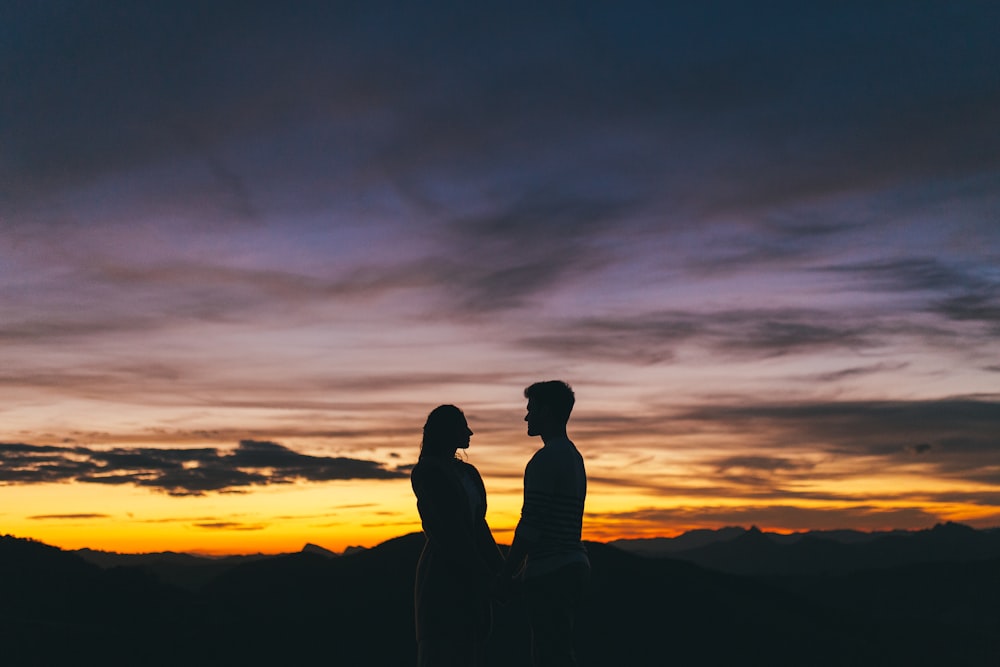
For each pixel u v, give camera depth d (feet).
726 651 103.14
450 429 19.99
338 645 71.05
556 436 19.04
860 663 115.14
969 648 164.45
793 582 485.97
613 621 105.70
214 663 51.98
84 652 46.44
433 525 18.97
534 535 18.04
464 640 18.89
